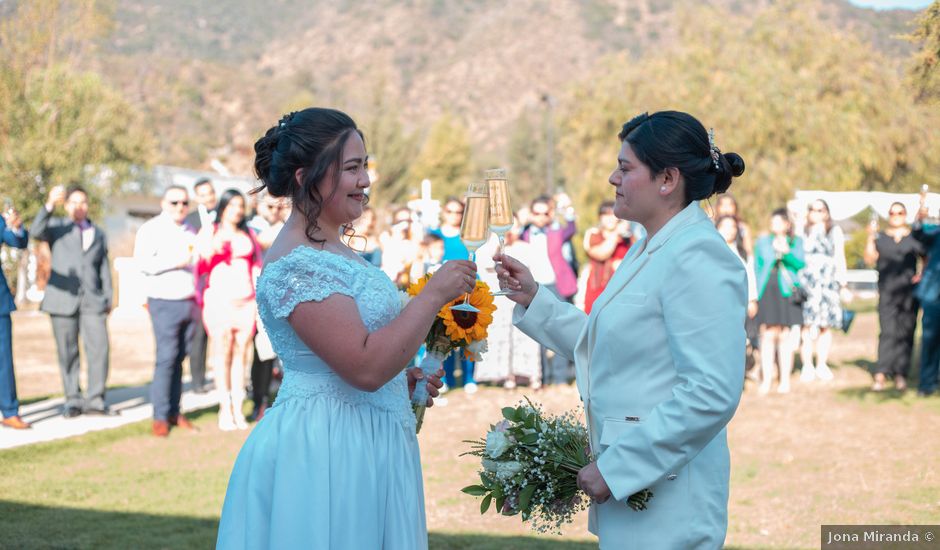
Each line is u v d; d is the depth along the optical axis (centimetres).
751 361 1030
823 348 1059
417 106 16612
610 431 249
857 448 693
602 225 966
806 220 1087
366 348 241
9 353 808
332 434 254
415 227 934
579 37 17712
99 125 2650
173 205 798
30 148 2441
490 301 296
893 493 568
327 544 247
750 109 2186
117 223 2845
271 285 250
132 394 1038
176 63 11425
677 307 238
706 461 252
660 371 245
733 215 986
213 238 802
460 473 648
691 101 2266
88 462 691
